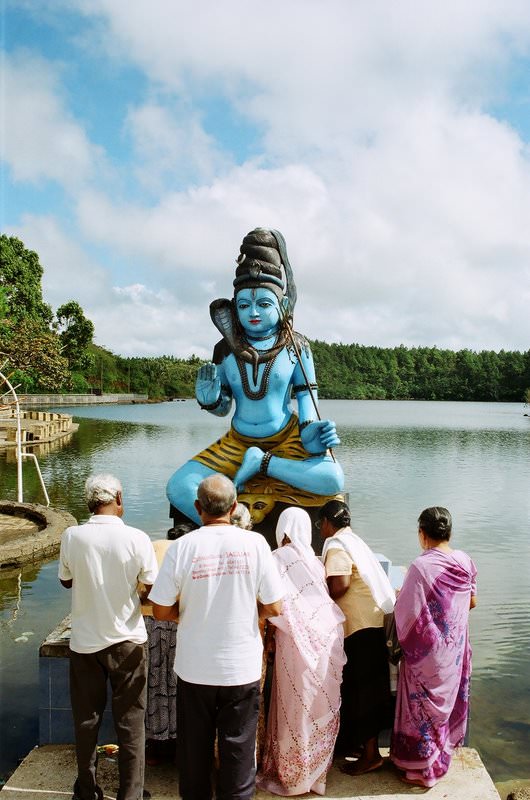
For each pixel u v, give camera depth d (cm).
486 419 5997
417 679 379
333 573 398
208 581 324
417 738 382
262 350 673
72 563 355
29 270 5300
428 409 8412
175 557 330
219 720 323
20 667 648
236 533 336
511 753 525
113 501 372
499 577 1004
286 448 662
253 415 666
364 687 397
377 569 413
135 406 7544
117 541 356
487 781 396
